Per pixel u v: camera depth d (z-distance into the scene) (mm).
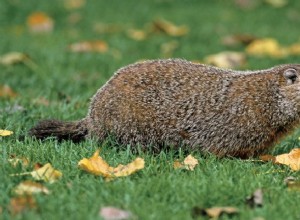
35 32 23219
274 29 23906
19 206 8430
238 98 11250
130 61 19297
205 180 9469
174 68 11531
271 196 9133
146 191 9117
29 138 11289
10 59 18594
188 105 11266
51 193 8992
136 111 11273
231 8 27031
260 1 27641
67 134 11773
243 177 9742
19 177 9492
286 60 19594
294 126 11500
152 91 11320
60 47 20875
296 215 8562
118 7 26641
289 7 27312
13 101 14312
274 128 11383
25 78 17438
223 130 11266
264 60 19500
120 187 9133
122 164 10398
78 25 24375
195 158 10898
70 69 18344
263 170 10305
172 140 11352
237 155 11438
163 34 22812
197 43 21750
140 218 8297
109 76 17766
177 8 26859
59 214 8266
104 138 11492
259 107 11250
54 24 24531
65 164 10086
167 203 8883
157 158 10836
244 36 21625
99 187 9125
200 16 25547
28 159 10195
